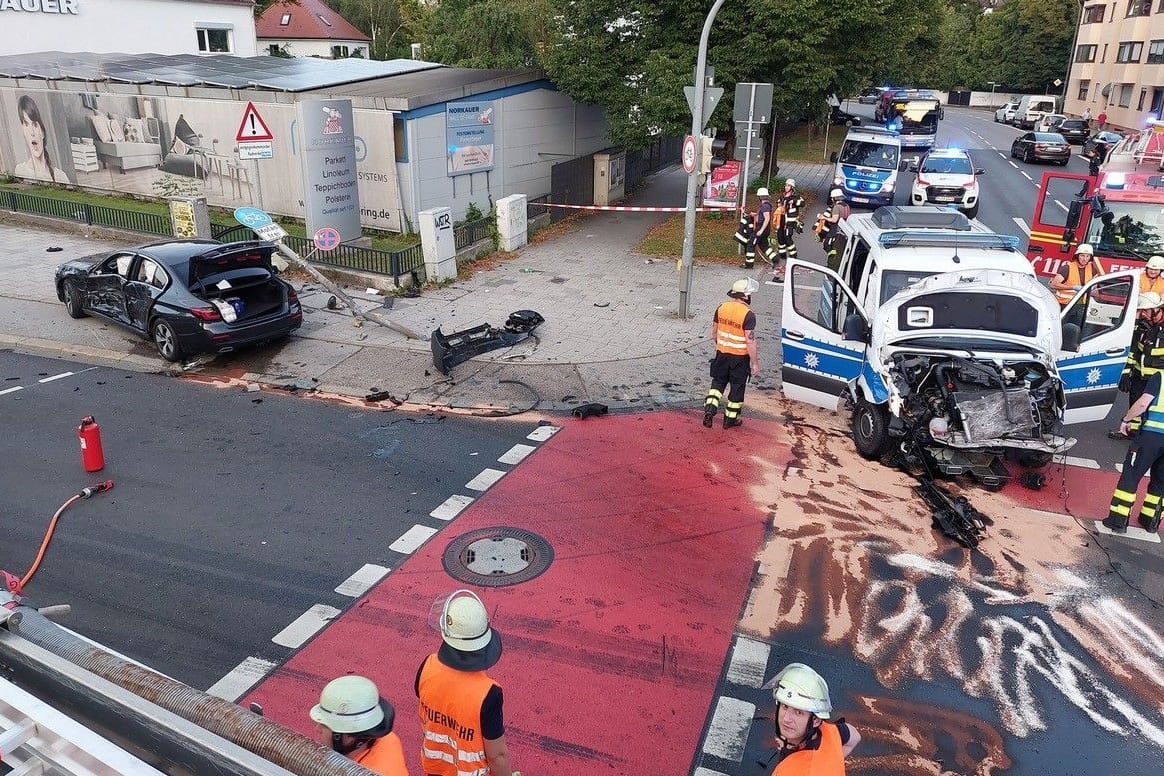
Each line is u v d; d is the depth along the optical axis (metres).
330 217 15.64
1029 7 67.81
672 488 8.11
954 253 9.11
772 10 17.77
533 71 20.25
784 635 6.02
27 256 16.02
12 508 7.48
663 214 21.39
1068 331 8.73
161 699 2.07
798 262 9.41
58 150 22.02
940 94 75.69
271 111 18.05
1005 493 8.20
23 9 25.61
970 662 5.80
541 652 5.76
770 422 9.76
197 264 10.94
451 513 7.56
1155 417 7.10
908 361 8.42
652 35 19.19
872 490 8.16
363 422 9.48
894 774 4.84
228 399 10.09
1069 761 4.97
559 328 12.66
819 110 21.00
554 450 8.88
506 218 16.88
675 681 5.52
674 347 12.00
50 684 2.18
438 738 3.53
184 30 30.33
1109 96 51.97
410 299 13.86
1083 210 13.12
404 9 51.31
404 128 16.66
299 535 7.15
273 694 5.31
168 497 7.74
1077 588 6.68
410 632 5.94
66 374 10.83
